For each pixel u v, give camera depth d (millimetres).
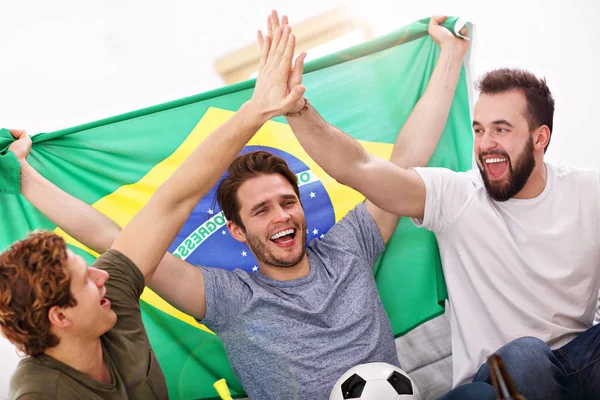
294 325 1777
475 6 2568
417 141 2033
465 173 1948
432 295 2082
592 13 2484
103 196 2021
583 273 1806
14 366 2146
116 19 2633
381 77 2074
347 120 2086
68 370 1293
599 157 2471
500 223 1838
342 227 1967
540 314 1815
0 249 1947
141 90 2664
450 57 2041
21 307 1245
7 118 2572
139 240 1477
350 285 1856
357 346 1774
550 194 1837
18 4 2555
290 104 1562
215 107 2037
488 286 1857
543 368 1580
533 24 2533
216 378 2016
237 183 1884
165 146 2031
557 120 2506
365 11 2646
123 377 1364
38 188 1887
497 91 1858
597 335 1688
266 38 1613
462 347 1899
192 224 2029
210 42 2680
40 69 2592
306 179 2076
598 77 2488
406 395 1575
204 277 1825
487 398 1489
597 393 1626
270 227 1844
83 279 1288
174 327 2025
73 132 2002
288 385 1733
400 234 2074
